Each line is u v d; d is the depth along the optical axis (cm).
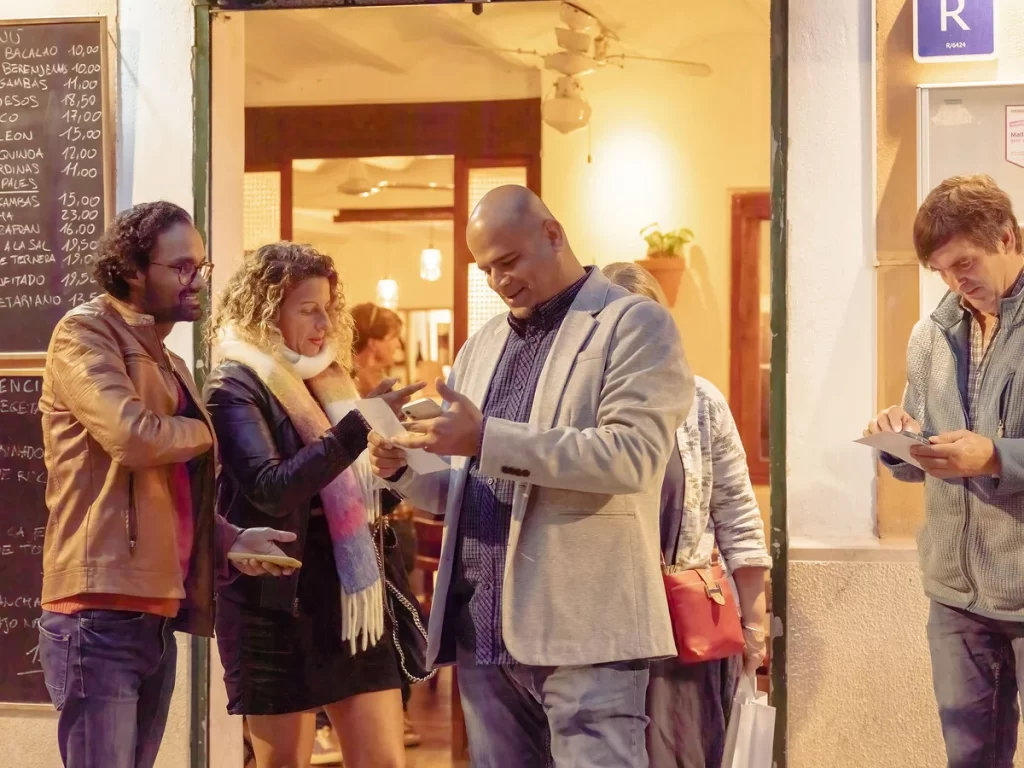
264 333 264
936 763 285
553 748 211
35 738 318
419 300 738
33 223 321
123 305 231
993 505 231
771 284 298
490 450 196
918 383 254
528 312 224
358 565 259
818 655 290
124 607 220
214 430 253
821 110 296
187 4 319
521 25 526
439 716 479
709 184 577
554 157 579
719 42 569
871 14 294
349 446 245
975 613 237
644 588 209
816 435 295
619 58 577
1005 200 232
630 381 206
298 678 250
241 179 345
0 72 322
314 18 508
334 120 574
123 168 321
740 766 245
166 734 313
